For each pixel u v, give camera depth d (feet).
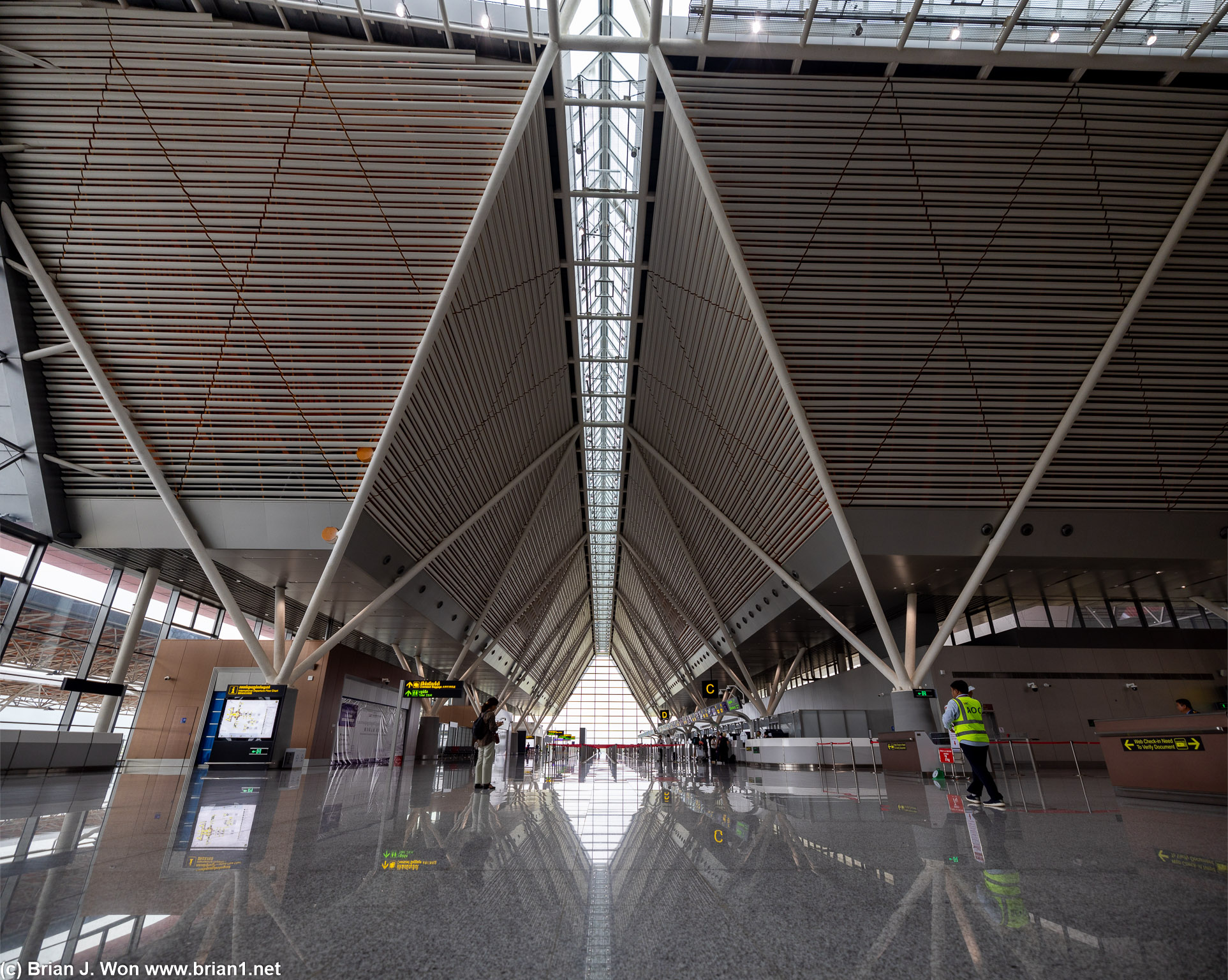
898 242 43.11
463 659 94.94
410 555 64.13
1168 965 6.87
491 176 41.91
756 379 52.65
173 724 64.44
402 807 24.14
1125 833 16.85
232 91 38.70
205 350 47.14
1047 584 64.69
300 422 50.31
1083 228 41.86
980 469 52.19
